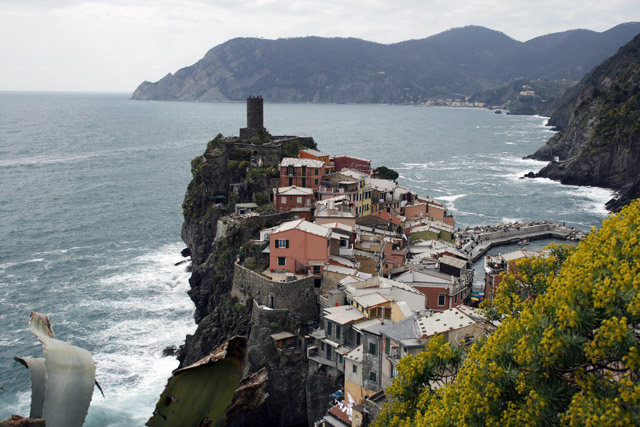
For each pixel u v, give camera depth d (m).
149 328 120.31
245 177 151.12
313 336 86.12
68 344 12.99
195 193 156.12
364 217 132.75
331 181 142.00
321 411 82.12
